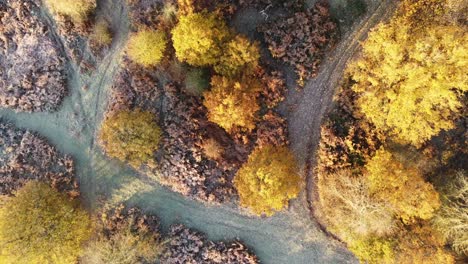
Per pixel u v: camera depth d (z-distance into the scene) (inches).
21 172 1814.7
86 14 1756.9
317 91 1691.7
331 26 1658.5
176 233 1754.4
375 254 1464.1
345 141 1652.3
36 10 1815.9
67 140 1820.9
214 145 1695.4
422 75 1299.2
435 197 1408.7
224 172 1729.8
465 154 1616.6
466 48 1232.8
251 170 1473.9
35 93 1825.8
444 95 1317.7
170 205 1772.9
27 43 1827.0
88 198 1795.0
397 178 1422.2
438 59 1270.9
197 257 1739.7
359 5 1653.5
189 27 1471.5
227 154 1723.7
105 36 1761.8
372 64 1444.4
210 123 1711.4
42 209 1620.3
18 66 1836.9
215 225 1754.4
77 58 1804.9
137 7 1740.9
